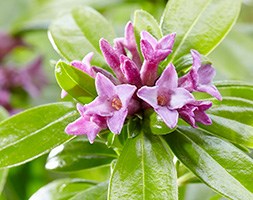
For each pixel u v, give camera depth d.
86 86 0.29
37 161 0.46
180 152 0.29
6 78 0.49
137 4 0.48
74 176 0.46
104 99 0.28
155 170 0.28
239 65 0.45
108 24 0.33
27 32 0.51
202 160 0.29
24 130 0.30
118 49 0.30
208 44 0.31
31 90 0.50
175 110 0.27
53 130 0.30
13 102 0.50
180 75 0.30
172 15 0.32
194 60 0.28
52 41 0.32
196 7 0.32
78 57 0.32
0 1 0.56
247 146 0.30
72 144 0.34
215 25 0.32
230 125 0.30
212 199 0.33
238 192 0.28
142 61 0.30
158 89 0.28
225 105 0.30
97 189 0.32
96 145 0.34
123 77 0.29
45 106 0.31
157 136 0.29
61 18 0.33
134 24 0.31
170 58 0.31
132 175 0.28
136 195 0.28
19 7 0.56
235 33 0.46
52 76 0.57
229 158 0.29
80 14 0.33
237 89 0.31
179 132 0.30
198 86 0.28
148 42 0.28
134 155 0.29
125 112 0.27
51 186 0.34
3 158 0.30
